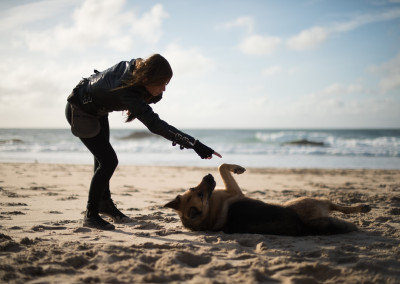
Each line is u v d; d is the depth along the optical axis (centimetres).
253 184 948
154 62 323
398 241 332
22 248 291
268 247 312
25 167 1312
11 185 805
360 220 431
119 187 849
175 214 496
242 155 2205
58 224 406
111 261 259
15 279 219
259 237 338
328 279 237
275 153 2333
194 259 274
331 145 2812
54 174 1092
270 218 358
